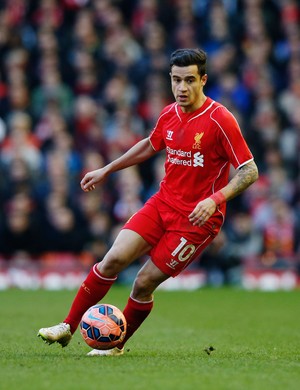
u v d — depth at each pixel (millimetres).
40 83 70625
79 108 67562
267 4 78125
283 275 61344
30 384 21516
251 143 68562
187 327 38781
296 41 75812
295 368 24812
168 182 27469
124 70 71312
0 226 58625
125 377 22594
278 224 62094
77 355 27062
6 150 63375
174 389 21047
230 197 26281
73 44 72375
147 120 68750
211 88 72312
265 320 42062
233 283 61281
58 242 59000
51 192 60344
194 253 27172
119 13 75625
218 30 74625
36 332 35094
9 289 57562
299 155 69250
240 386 21578
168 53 73188
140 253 27219
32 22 74625
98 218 59781
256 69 73188
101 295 27234
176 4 76062
